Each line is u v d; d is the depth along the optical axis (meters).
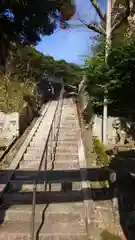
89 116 19.70
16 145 15.71
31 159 14.00
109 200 9.48
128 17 14.43
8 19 18.64
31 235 7.43
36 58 37.97
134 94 8.02
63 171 12.35
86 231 8.06
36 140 16.78
